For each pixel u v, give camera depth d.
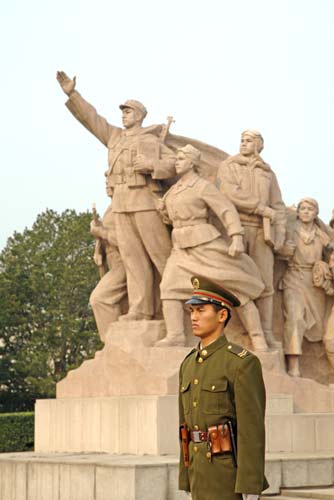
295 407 13.12
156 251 13.58
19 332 38.41
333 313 14.12
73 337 37.88
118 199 13.72
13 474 12.31
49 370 36.81
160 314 13.78
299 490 10.98
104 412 12.81
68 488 11.28
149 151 13.62
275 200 13.74
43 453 13.60
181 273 12.94
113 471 10.56
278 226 13.65
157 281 13.82
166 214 13.32
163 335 13.20
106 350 13.37
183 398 6.68
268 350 13.23
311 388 13.30
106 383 13.24
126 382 12.82
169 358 12.59
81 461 11.21
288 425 12.68
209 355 6.57
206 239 12.88
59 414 13.81
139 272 13.64
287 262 14.12
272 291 13.62
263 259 13.52
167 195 13.24
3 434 24.52
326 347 14.02
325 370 14.24
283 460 11.17
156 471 10.45
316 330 14.12
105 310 14.03
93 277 39.00
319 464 11.38
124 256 13.70
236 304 6.75
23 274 38.94
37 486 11.85
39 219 40.69
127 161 13.64
